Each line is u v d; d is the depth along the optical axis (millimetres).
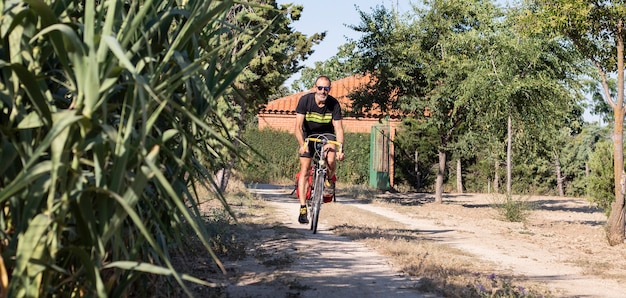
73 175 2373
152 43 3064
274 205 17344
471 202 27078
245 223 11297
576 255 10281
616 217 12211
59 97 2648
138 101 2549
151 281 3529
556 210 24469
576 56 20500
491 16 20984
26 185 2418
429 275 6891
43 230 2275
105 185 2443
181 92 3338
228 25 3432
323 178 9648
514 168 36844
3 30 2516
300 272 6707
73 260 2631
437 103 23312
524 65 20703
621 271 8570
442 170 24750
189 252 7012
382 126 33969
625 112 13398
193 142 2863
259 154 3270
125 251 2688
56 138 2312
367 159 36438
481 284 6312
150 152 2479
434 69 23062
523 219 17469
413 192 35031
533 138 21844
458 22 23344
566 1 13680
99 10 2600
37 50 2617
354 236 10180
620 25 13500
